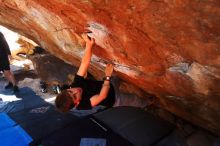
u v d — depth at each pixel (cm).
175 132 461
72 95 286
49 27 354
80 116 530
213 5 152
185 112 405
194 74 246
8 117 541
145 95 479
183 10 168
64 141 447
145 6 183
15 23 469
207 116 356
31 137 467
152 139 446
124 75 397
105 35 269
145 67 294
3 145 450
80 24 276
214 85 250
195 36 187
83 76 311
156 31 206
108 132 464
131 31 228
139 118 496
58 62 684
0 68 644
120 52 289
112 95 347
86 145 433
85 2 216
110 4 201
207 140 422
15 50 844
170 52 227
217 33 172
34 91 671
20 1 307
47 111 561
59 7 257
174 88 316
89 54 313
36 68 708
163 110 502
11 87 690
